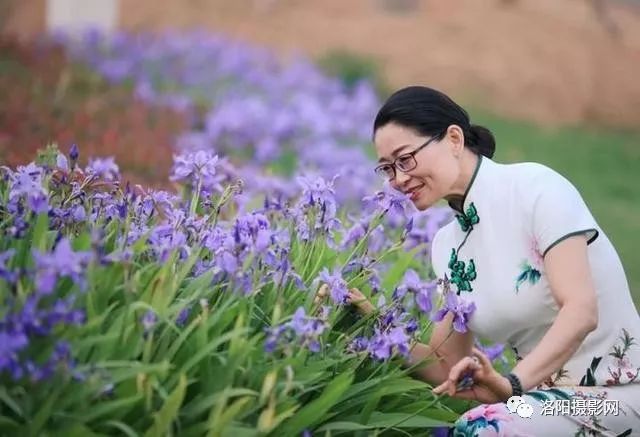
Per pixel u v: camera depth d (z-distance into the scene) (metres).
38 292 4.75
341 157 14.80
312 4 30.81
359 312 6.34
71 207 6.14
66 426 4.86
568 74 27.86
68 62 19.42
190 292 5.69
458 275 6.14
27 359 4.86
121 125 14.85
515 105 26.12
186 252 5.94
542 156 21.41
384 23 29.48
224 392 5.00
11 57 18.84
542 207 5.71
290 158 15.79
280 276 5.84
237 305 5.61
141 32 24.75
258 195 10.14
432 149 5.92
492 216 5.91
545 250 5.69
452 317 6.26
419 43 28.12
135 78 20.38
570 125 25.94
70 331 4.98
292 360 5.34
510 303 5.88
